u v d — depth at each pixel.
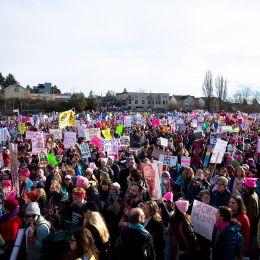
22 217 7.31
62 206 7.11
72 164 12.55
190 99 138.00
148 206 5.96
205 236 6.47
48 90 143.62
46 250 5.56
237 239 5.70
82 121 33.97
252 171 12.45
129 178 7.87
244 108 102.50
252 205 7.85
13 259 5.78
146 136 23.50
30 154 14.66
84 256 4.62
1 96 96.50
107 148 15.53
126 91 139.75
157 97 133.38
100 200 7.85
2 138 18.11
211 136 20.08
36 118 35.25
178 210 6.17
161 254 5.86
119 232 5.96
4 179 10.38
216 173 12.92
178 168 12.79
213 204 7.90
